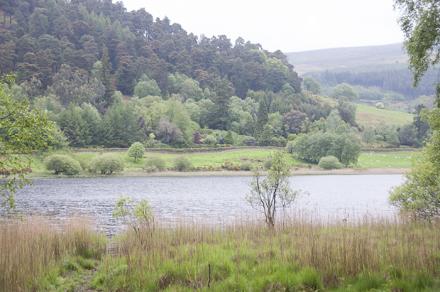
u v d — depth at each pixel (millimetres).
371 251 13500
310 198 53531
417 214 24641
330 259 12992
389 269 12094
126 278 13281
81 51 198875
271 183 24109
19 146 13719
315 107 192875
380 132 167250
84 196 57156
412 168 25266
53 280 13875
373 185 75875
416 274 11539
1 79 13852
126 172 100500
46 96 150875
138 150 111000
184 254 15531
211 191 65250
